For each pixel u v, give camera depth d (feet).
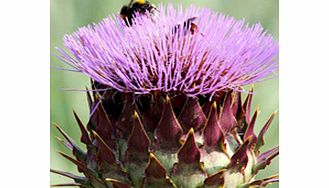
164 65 1.20
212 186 1.17
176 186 1.17
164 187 1.17
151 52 1.19
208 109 1.19
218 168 1.17
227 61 1.20
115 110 1.20
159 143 1.18
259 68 1.21
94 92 1.22
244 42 1.22
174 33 1.22
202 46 1.21
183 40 1.22
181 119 1.18
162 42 1.22
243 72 1.20
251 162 1.21
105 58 1.21
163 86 1.18
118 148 1.19
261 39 1.22
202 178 1.17
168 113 1.17
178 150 1.17
